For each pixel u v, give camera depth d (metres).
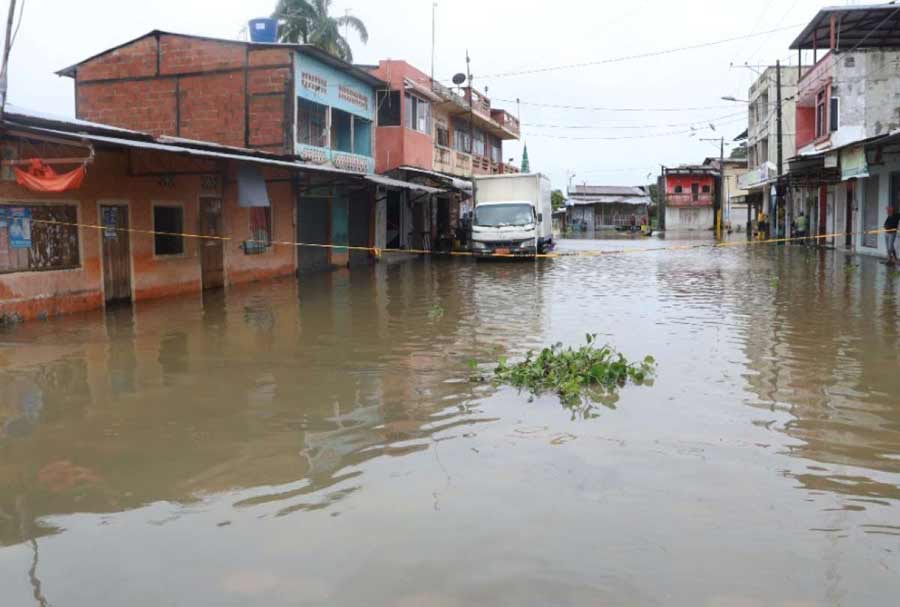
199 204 17.33
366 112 28.67
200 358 8.98
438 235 38.38
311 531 4.13
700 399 6.85
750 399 6.85
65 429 6.07
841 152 23.44
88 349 9.61
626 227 79.56
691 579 3.58
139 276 15.08
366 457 5.33
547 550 3.87
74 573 3.70
